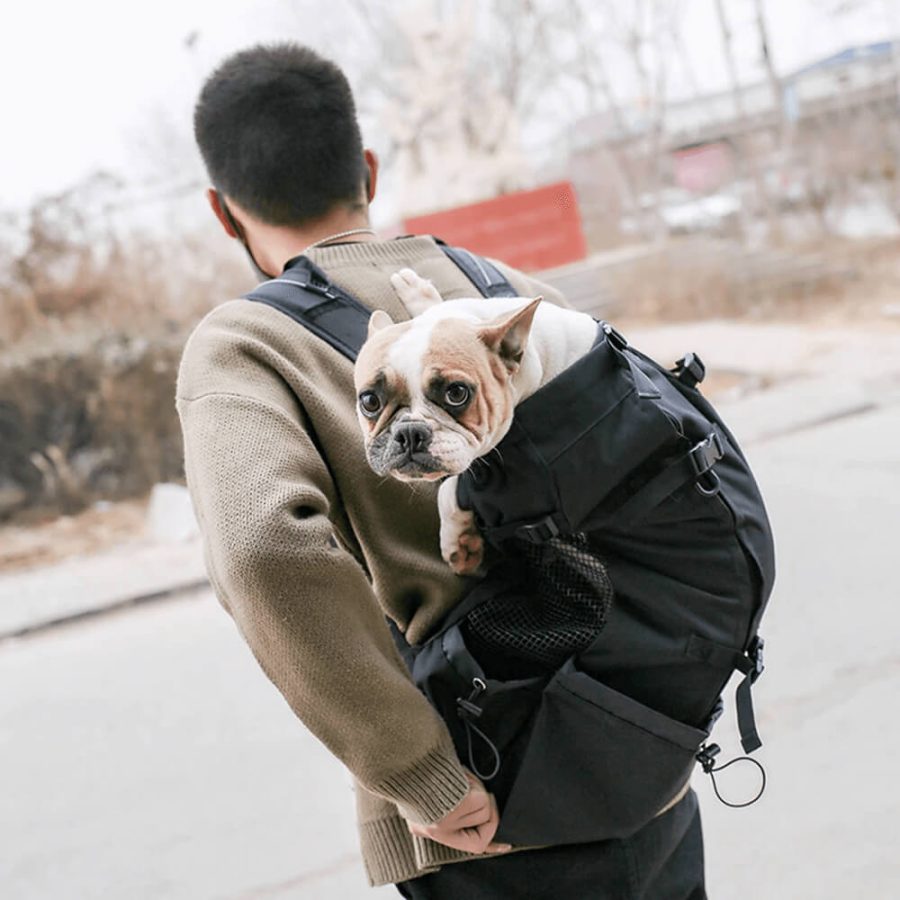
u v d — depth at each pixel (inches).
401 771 49.9
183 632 253.6
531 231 559.2
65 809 169.5
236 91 61.0
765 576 53.7
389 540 54.6
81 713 210.4
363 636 48.3
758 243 668.1
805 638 177.0
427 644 54.7
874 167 687.7
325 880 136.4
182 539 364.2
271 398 51.8
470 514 52.4
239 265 517.0
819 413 346.6
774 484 270.4
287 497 47.3
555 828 53.3
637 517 51.2
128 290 483.2
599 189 775.1
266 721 189.8
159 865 147.2
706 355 484.7
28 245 473.1
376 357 48.4
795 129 711.7
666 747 53.4
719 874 122.0
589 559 51.9
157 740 189.9
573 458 49.5
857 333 480.7
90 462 439.2
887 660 164.1
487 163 730.2
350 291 58.5
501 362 48.7
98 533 393.4
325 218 62.5
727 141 758.5
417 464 45.7
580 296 601.0
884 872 116.0
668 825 58.5
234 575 46.6
